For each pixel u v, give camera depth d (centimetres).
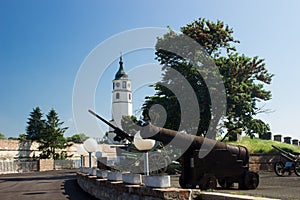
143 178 912
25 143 4684
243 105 2616
